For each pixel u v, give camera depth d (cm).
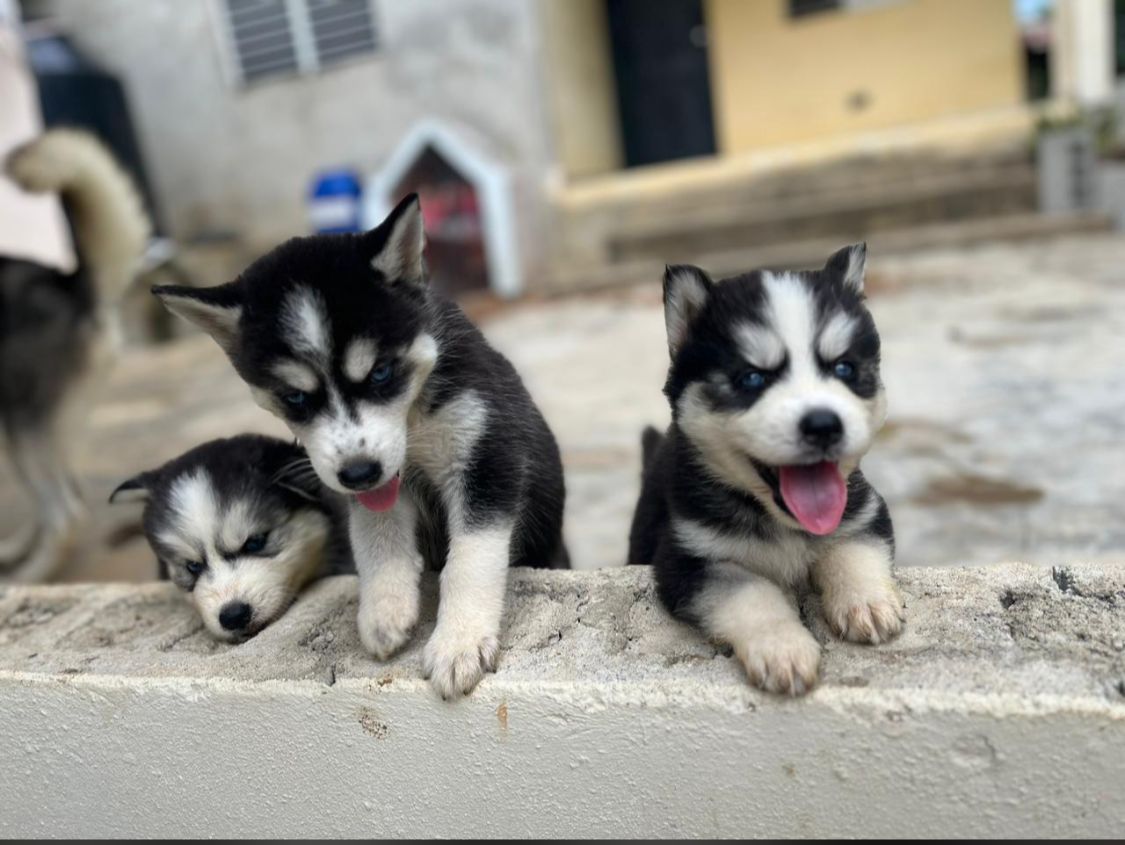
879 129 297
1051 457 107
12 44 199
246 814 54
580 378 167
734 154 314
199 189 308
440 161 252
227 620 60
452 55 277
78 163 116
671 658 48
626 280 248
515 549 62
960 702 42
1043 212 240
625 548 96
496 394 62
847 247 57
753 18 300
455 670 48
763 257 244
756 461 52
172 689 53
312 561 70
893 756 43
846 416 48
